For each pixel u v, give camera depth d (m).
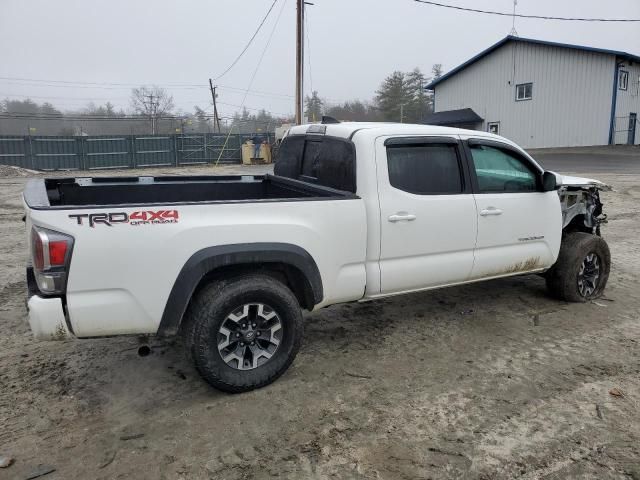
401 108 69.06
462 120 39.50
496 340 4.54
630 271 6.71
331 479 2.78
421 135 4.24
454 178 4.43
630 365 4.07
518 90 37.12
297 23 23.00
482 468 2.87
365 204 3.94
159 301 3.25
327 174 4.36
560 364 4.09
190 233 3.27
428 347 4.39
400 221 4.08
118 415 3.36
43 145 27.88
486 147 4.65
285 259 3.57
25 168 27.61
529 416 3.36
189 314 3.46
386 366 4.04
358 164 3.96
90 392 3.64
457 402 3.53
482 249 4.63
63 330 3.09
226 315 3.43
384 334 4.66
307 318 5.02
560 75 34.81
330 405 3.48
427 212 4.20
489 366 4.05
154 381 3.79
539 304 5.43
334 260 3.83
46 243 2.96
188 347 3.45
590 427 3.24
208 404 3.49
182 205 3.28
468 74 40.09
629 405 3.49
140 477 2.79
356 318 5.02
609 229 9.59
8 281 6.14
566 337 4.61
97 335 3.19
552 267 5.41
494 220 4.64
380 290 4.11
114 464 2.88
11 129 67.88
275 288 3.58
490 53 38.22
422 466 2.88
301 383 3.77
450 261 4.42
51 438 3.11
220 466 2.88
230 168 28.34
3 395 3.58
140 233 3.16
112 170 28.81
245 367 3.60
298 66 23.27
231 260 3.40
